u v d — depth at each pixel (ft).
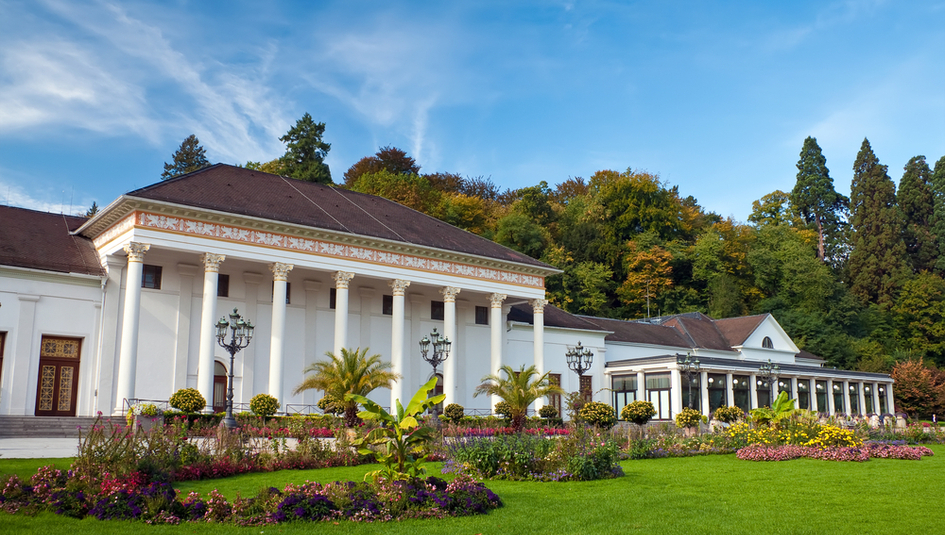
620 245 276.82
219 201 116.37
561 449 65.16
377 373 101.55
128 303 104.53
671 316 223.71
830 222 338.34
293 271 130.62
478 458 63.41
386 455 49.96
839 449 84.74
